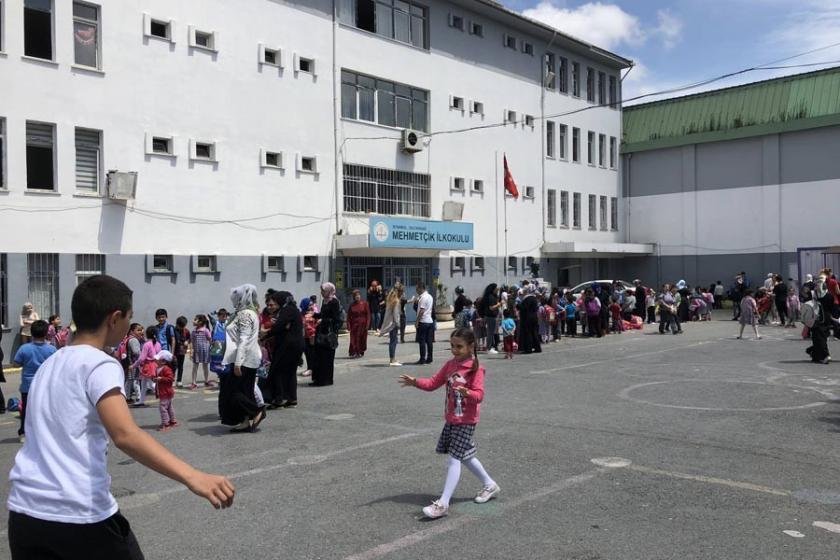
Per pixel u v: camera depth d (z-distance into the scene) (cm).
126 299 311
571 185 3744
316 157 2423
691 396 1135
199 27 2081
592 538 521
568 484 659
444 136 2953
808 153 3541
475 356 603
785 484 653
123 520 295
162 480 710
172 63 2014
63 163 1789
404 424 956
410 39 2839
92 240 1842
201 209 2086
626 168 4184
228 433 925
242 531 552
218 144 2128
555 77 3619
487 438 853
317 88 2433
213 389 1398
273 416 1031
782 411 1002
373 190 2662
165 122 1997
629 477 680
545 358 1722
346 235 2456
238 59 2186
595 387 1247
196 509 611
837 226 3447
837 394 1139
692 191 3941
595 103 3959
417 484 671
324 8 2464
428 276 2903
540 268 3519
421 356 1664
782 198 3622
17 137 1711
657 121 4088
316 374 1323
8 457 855
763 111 3688
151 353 1202
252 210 2223
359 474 710
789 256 3600
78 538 274
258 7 2244
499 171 3256
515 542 516
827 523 548
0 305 1681
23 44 1723
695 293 3089
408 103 2827
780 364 1532
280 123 2306
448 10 2989
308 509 602
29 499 276
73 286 1805
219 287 2128
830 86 3525
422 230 2623
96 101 1852
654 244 4072
